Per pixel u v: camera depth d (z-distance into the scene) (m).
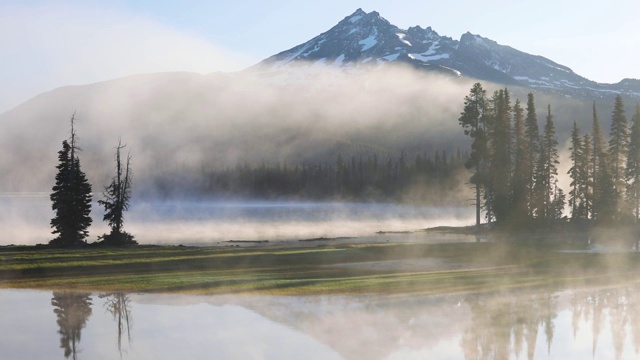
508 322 23.66
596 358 19.05
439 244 53.38
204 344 20.42
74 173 59.84
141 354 19.30
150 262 41.25
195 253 46.62
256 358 18.72
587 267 40.41
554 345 20.41
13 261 40.66
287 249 50.25
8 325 23.44
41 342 20.89
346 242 60.62
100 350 19.77
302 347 19.98
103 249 49.88
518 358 18.88
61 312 26.00
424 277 35.16
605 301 28.31
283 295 29.70
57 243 57.03
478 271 38.16
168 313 25.69
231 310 26.11
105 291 31.28
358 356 18.94
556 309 26.36
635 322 24.00
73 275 36.19
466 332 21.98
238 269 38.91
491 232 68.88
